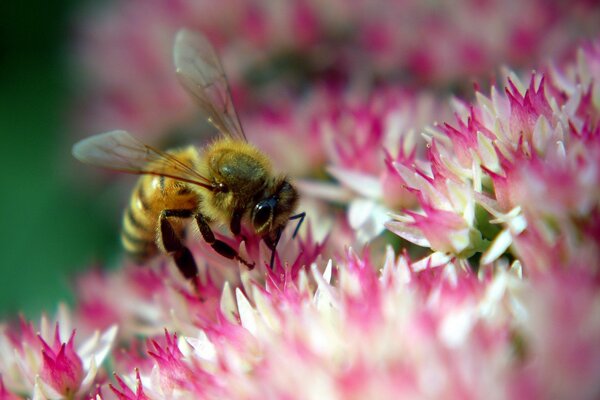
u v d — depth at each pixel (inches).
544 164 3.9
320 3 5.6
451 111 4.8
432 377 3.4
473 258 4.0
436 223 4.0
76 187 5.9
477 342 3.5
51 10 6.2
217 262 4.3
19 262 5.9
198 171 4.4
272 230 4.3
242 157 4.3
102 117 5.9
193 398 3.8
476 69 5.2
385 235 4.4
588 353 3.4
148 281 4.6
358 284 3.8
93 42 6.0
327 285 3.8
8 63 6.2
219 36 5.7
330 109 5.0
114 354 4.3
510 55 5.2
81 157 4.3
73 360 4.2
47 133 6.1
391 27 5.4
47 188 6.0
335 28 5.6
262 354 3.8
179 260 4.3
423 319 3.6
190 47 4.6
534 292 3.6
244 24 5.6
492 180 4.0
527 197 3.9
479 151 4.0
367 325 3.6
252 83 5.6
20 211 5.9
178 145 5.7
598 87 4.1
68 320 4.4
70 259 5.8
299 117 5.0
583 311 3.5
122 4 6.0
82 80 6.0
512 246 3.9
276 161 4.9
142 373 4.1
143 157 4.3
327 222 4.5
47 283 5.8
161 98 5.7
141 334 4.5
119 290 4.6
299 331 3.7
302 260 4.2
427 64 5.3
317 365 3.6
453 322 3.6
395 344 3.6
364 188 4.4
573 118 4.0
